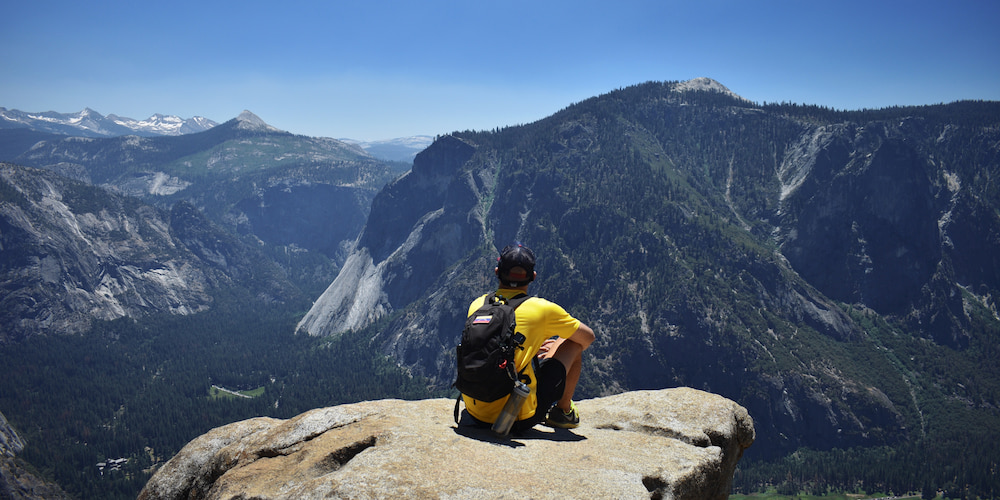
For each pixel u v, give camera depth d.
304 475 5.62
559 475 5.30
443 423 6.71
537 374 6.62
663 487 5.78
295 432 6.88
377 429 6.14
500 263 6.70
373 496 4.57
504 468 5.29
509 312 6.20
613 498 4.98
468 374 5.94
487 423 6.43
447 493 4.66
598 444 6.57
